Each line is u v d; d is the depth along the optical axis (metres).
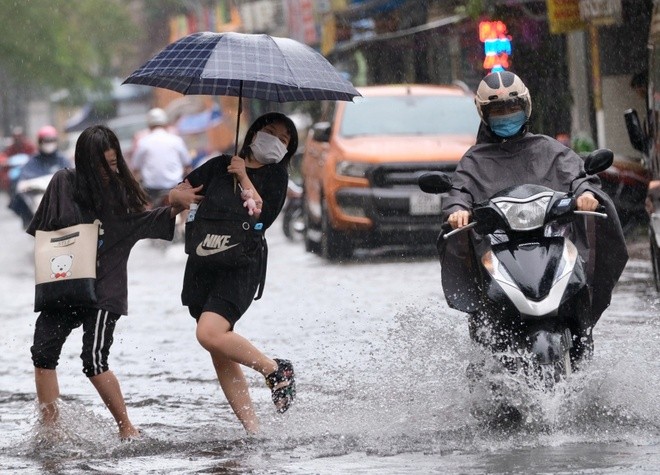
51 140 46.66
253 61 14.83
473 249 15.15
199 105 111.38
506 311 14.32
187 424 16.11
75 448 14.70
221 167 15.18
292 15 76.88
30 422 16.64
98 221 14.92
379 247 40.59
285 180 15.26
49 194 14.99
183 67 14.97
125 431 15.16
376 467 12.91
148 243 50.47
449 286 15.31
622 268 15.12
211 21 113.75
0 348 23.91
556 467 12.51
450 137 38.78
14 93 169.12
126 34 116.38
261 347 22.17
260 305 28.16
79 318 15.21
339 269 35.69
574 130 46.47
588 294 14.68
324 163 38.91
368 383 17.31
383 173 37.47
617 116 44.03
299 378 18.69
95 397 18.50
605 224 14.91
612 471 12.24
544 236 14.70
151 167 46.28
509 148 15.69
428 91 40.88
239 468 13.16
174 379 19.73
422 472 12.55
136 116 124.94
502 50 26.17
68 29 106.69
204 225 14.91
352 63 70.50
